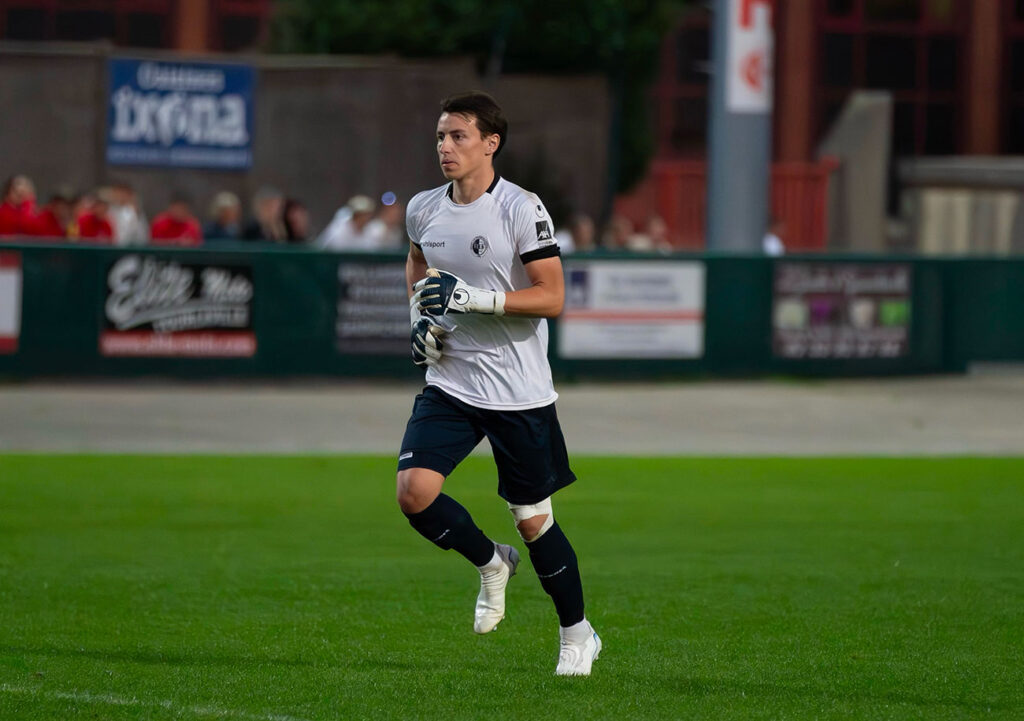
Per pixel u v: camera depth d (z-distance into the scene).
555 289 18.09
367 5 83.12
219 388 52.44
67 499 32.81
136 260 51.72
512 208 18.16
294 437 43.25
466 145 18.03
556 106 80.94
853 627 21.78
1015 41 115.06
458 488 35.06
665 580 25.17
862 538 29.30
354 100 77.06
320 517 31.05
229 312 52.59
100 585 24.31
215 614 22.30
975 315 60.22
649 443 43.25
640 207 95.62
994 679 18.83
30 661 19.22
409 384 54.19
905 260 58.78
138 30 105.75
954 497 34.53
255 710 17.00
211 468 37.53
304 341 53.19
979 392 55.78
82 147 73.94
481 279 18.34
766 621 22.16
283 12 86.38
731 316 56.44
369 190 77.50
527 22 82.38
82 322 51.53
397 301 53.91
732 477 37.28
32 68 73.31
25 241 51.09
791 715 17.09
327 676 18.64
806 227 94.31
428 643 20.59
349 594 23.81
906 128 113.94
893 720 16.94
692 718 16.91
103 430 43.47
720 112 64.06
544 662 19.58
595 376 55.09
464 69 78.19
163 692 17.75
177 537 28.70
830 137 98.50
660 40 85.62
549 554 18.59
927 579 25.36
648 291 55.34
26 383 51.31
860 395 54.38
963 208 95.25
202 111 75.00
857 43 112.88
